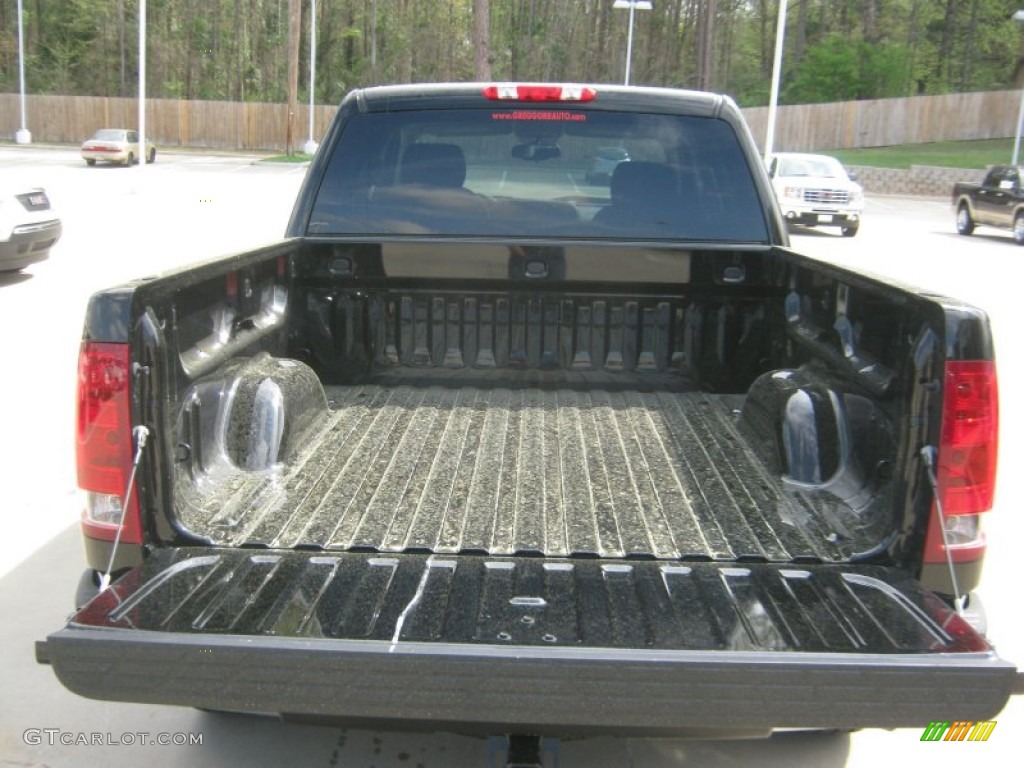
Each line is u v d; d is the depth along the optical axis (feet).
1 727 11.73
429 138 13.55
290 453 11.19
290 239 13.47
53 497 18.95
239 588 8.29
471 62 235.61
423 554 9.13
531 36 231.30
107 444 8.52
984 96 161.58
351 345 13.94
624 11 222.89
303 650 7.23
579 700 7.23
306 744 11.49
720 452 11.71
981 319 8.29
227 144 192.24
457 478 10.90
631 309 13.75
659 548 9.27
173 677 7.35
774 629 7.73
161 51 230.48
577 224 13.69
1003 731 12.14
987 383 8.33
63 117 193.88
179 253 52.08
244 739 11.58
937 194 134.51
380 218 13.73
